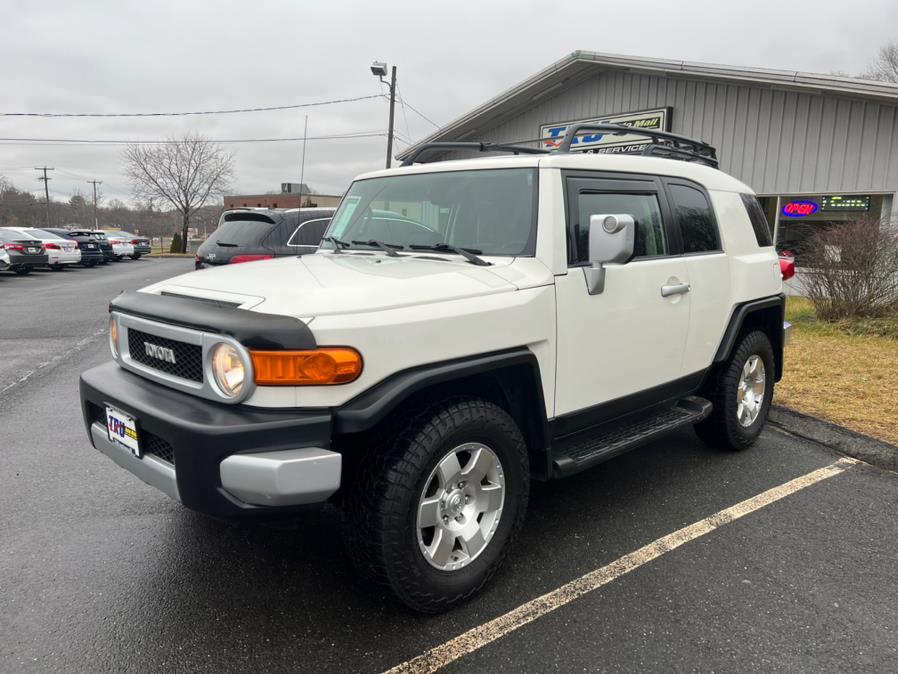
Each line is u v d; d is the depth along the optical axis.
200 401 2.52
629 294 3.46
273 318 2.36
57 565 3.15
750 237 4.67
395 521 2.51
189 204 55.31
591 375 3.30
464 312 2.69
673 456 4.68
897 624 2.71
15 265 21.47
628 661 2.48
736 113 13.35
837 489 4.11
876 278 9.23
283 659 2.48
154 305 2.76
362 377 2.41
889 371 6.85
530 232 3.14
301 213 8.47
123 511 3.76
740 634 2.64
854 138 11.73
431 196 3.61
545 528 3.57
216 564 3.17
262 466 2.25
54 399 6.16
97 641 2.58
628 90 15.27
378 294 2.55
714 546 3.37
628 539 3.44
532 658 2.49
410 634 2.64
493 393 3.10
